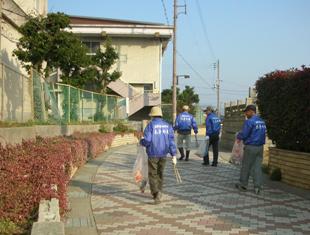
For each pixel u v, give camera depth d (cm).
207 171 1426
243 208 880
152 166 921
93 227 736
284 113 1175
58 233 554
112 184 1158
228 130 2450
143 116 4144
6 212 609
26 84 1352
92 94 2462
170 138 945
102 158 1802
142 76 4272
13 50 1977
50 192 664
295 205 910
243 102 2153
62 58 1931
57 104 1772
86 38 4212
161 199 965
